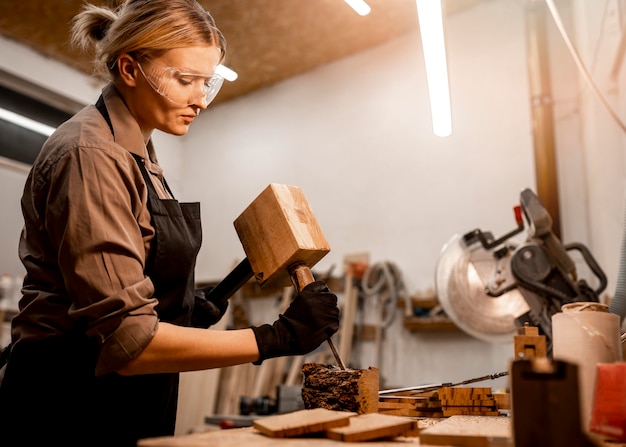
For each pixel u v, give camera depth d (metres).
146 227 1.18
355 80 4.73
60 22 4.24
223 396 4.27
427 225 4.11
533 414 0.60
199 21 1.25
